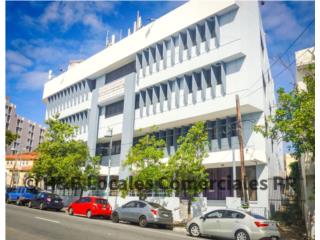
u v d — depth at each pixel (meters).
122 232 13.70
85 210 21.83
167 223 17.62
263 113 23.61
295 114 13.75
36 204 26.19
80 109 40.41
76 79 42.03
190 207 20.86
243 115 24.53
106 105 36.97
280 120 15.04
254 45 25.05
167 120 27.89
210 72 25.88
